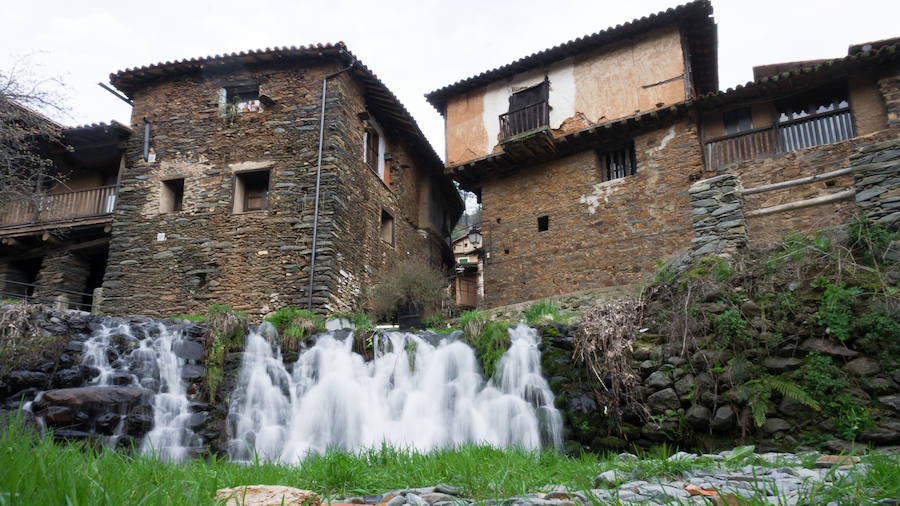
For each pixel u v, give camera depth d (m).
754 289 6.35
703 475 3.62
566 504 2.71
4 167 13.03
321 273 12.06
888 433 5.02
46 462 2.27
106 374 7.54
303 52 13.42
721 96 12.26
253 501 2.47
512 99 15.28
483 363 7.81
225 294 12.37
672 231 12.45
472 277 22.67
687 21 13.34
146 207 13.55
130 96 14.84
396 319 12.67
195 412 7.52
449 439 7.37
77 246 14.99
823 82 11.67
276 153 13.22
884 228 6.12
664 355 6.50
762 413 5.53
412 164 18.19
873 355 5.42
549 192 14.41
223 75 14.14
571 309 11.58
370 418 7.91
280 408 8.10
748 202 11.60
